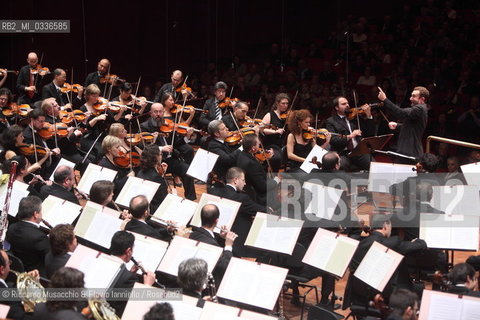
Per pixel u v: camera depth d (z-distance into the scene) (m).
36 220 11.47
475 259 11.65
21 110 20.83
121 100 21.64
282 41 33.25
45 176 17.00
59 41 31.30
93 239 11.70
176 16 33.53
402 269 11.55
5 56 31.25
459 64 27.66
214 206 11.72
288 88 29.02
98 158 19.02
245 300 10.08
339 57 31.05
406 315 8.95
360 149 17.41
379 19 33.09
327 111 26.52
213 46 34.47
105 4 31.91
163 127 19.41
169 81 33.62
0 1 30.52
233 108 21.11
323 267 11.02
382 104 18.52
